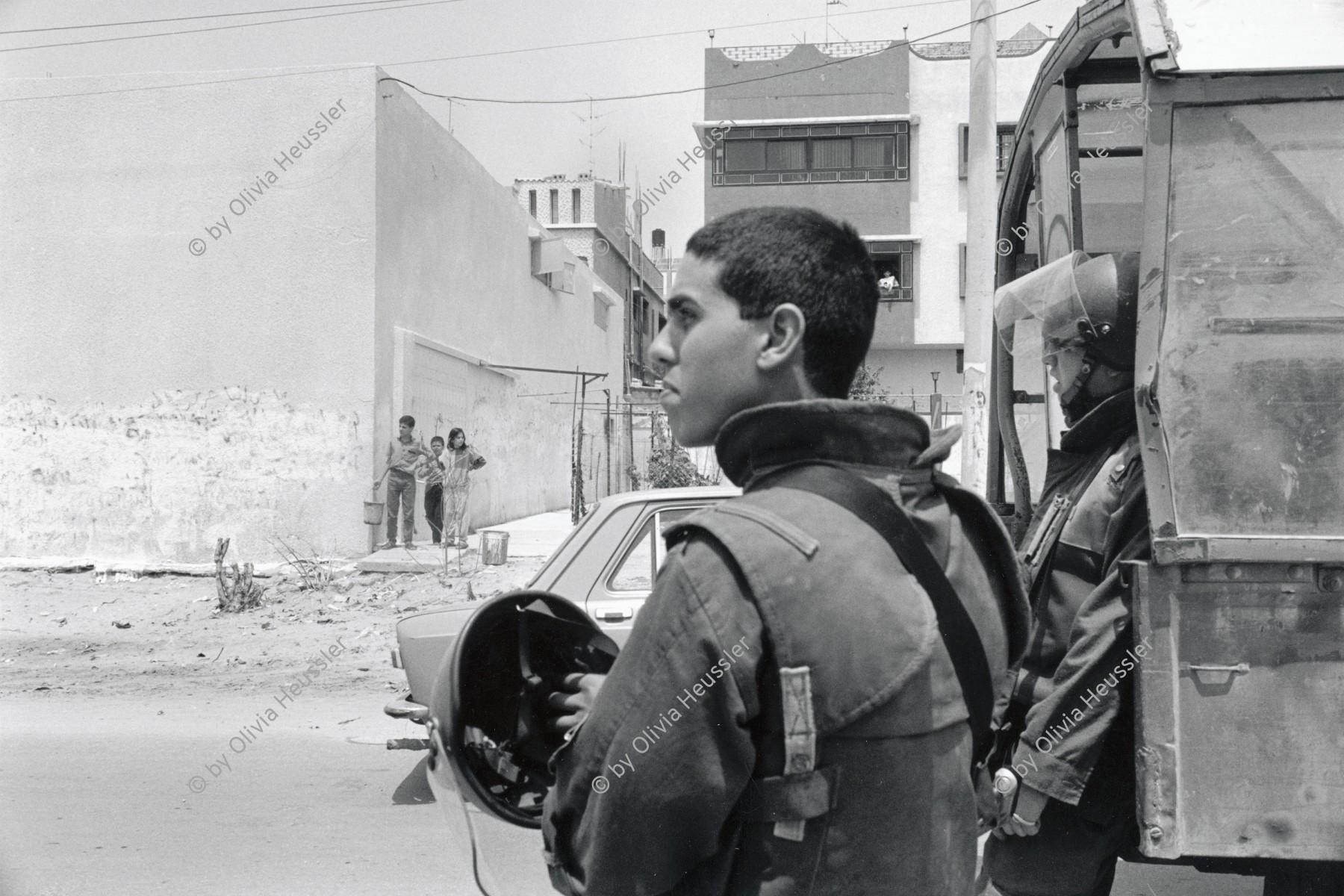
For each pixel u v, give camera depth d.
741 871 1.27
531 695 1.51
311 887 4.40
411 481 14.85
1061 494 2.96
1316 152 2.44
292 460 14.74
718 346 1.37
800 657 1.21
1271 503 2.41
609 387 32.66
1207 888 4.09
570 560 5.32
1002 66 26.08
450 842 4.95
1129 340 2.82
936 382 27.03
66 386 14.92
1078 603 2.67
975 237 9.06
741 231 1.38
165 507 14.80
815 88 27.45
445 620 5.38
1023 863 2.64
